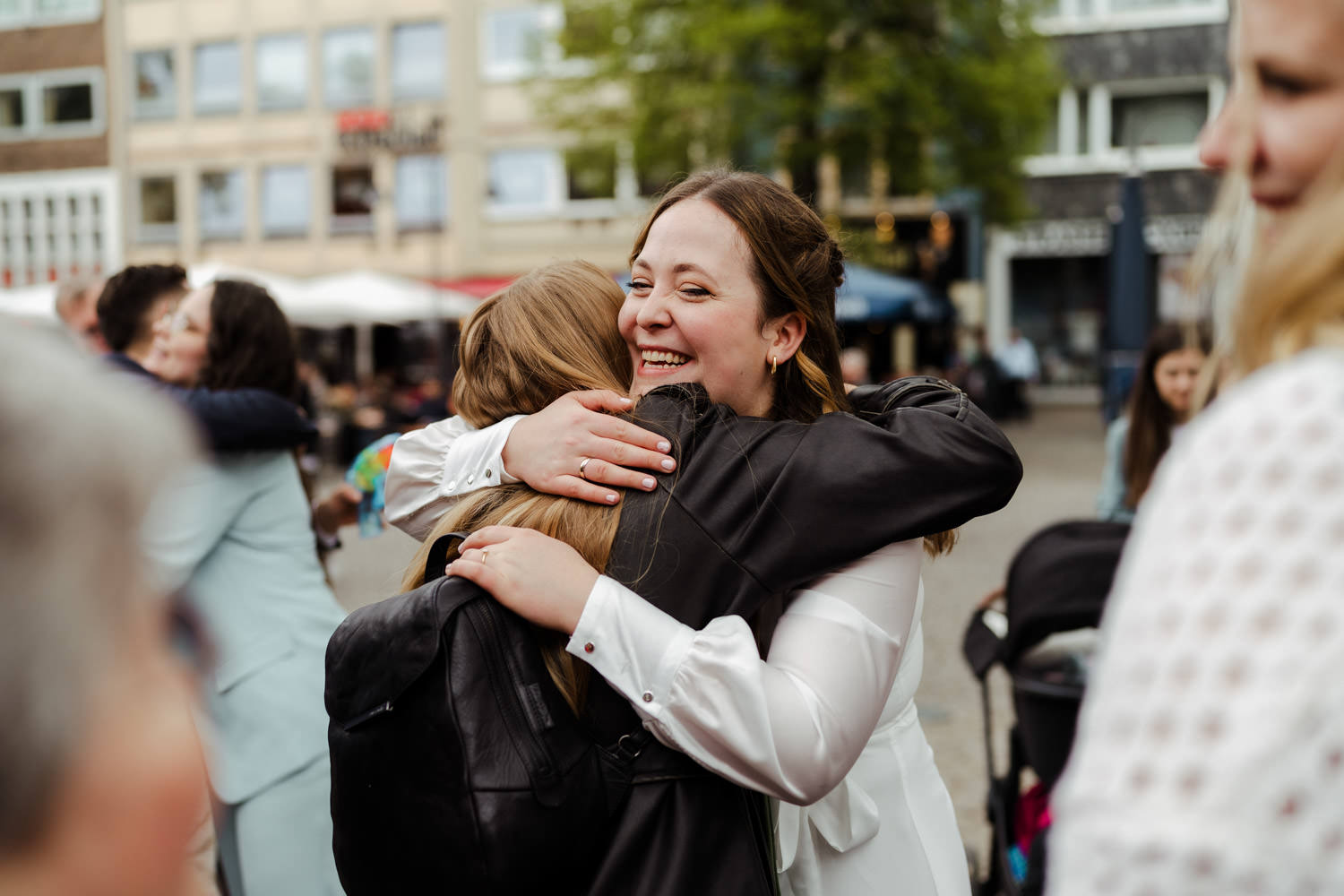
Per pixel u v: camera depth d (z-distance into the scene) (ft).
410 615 4.02
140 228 91.61
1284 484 2.07
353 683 4.06
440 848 3.85
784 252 4.78
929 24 49.49
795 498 4.13
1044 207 83.56
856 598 4.16
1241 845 1.93
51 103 92.07
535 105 57.21
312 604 7.74
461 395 5.18
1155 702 2.08
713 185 4.82
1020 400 73.97
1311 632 1.97
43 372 1.51
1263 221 2.55
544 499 4.41
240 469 7.52
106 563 1.53
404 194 85.61
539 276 5.15
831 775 3.97
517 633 4.05
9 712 1.46
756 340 4.76
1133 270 30.45
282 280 55.57
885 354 79.97
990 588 24.75
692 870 3.92
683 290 4.73
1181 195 81.00
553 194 82.84
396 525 5.31
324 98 86.79
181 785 1.65
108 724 1.55
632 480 4.29
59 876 1.54
